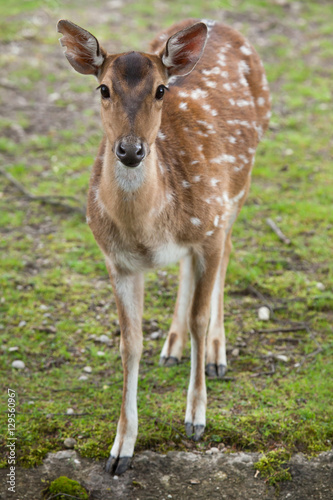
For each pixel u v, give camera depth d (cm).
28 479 675
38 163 1355
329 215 1166
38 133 1463
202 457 701
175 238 720
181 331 866
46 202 1226
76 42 662
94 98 1614
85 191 1261
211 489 662
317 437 721
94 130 1479
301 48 1830
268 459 691
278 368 841
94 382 820
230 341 893
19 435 725
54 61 1786
